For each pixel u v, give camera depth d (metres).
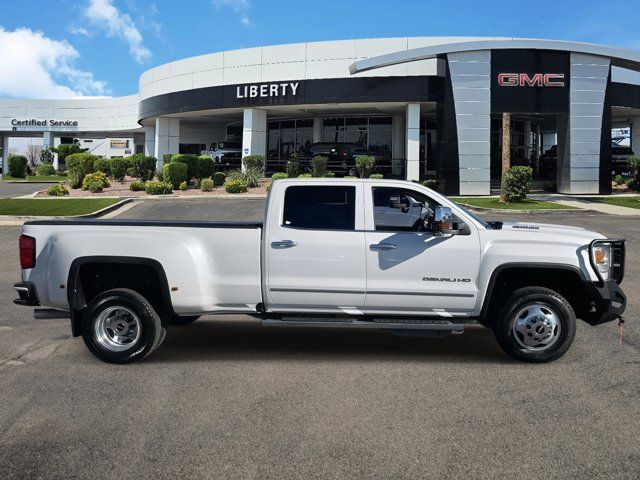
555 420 4.29
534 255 5.54
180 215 20.41
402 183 5.80
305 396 4.81
